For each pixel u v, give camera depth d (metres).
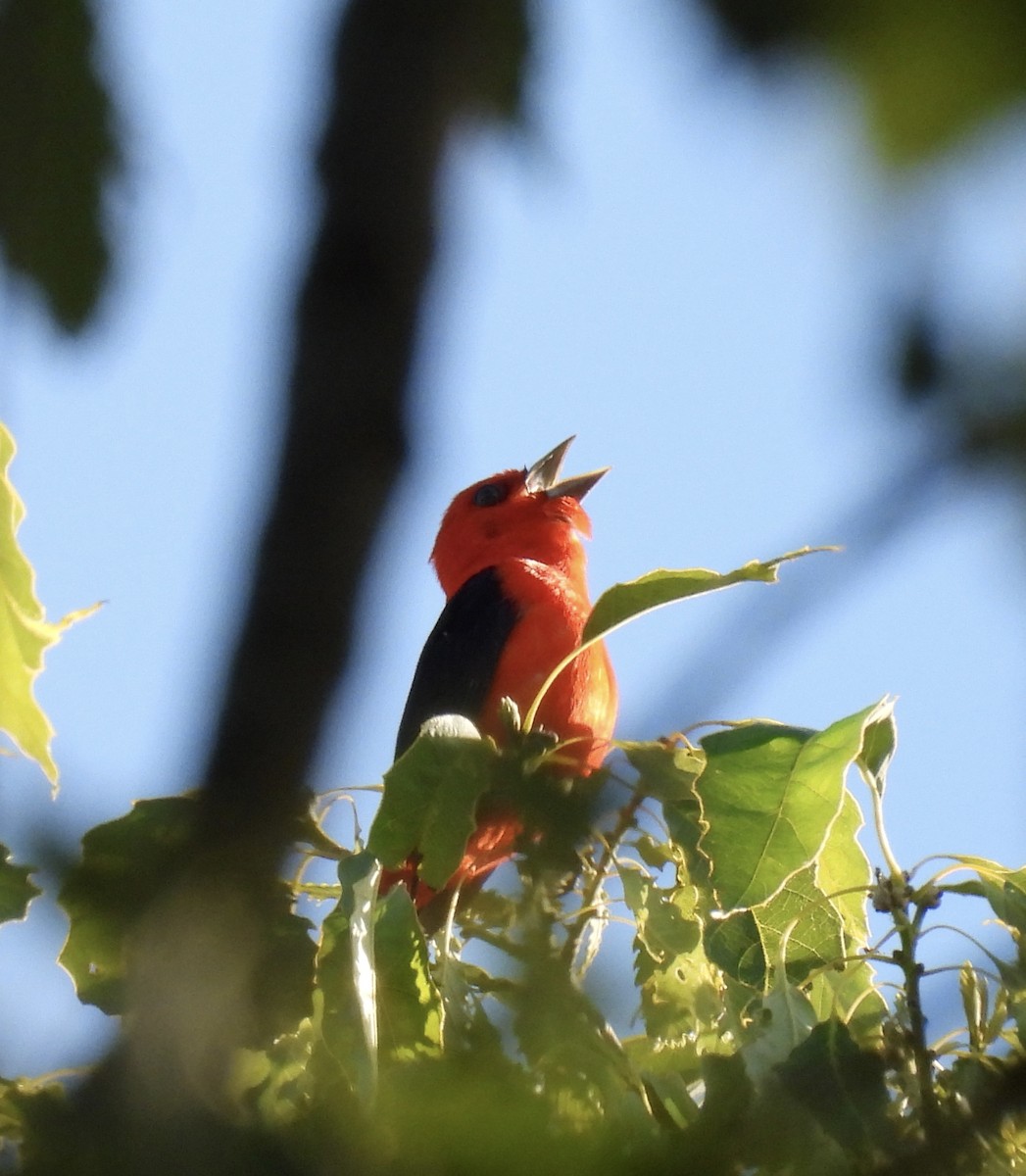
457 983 6.95
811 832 7.20
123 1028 3.51
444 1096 4.30
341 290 2.46
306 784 2.43
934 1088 6.88
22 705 5.33
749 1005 7.64
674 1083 6.83
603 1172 4.12
